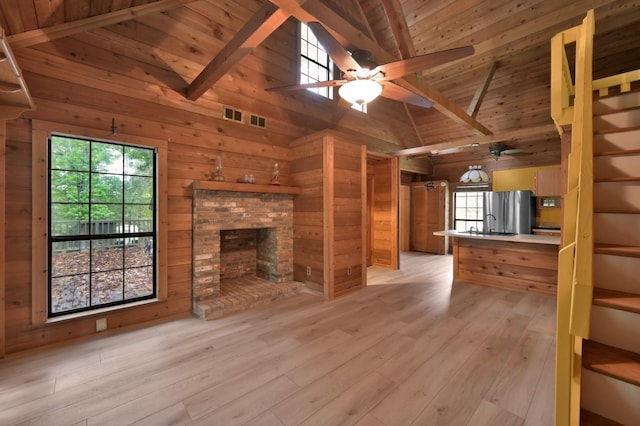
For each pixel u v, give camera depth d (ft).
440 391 6.29
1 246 7.62
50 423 5.34
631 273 5.01
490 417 5.51
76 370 7.07
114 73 9.36
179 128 10.79
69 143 8.80
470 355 7.82
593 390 4.58
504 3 14.69
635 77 6.70
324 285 12.75
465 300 12.57
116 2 7.48
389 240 19.58
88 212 9.11
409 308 11.55
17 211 7.90
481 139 16.34
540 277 13.38
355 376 6.85
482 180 17.04
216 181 11.18
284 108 14.30
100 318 9.09
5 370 7.06
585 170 4.00
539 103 18.19
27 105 7.13
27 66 7.91
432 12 16.49
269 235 14.07
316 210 13.20
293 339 8.78
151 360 7.55
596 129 6.80
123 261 9.73
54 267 8.56
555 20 14.06
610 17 13.20
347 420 5.45
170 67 10.57
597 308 4.99
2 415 5.53
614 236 5.53
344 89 8.62
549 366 7.27
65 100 8.49
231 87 12.33
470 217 26.02
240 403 5.90
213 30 11.59
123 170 9.75
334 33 6.93
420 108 21.90
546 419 5.45
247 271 14.80
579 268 3.71
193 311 10.99
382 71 7.95
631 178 5.28
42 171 8.16
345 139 13.62
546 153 20.81
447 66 18.31
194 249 10.93
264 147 13.44
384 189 20.06
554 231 18.88
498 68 17.35
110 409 5.71
